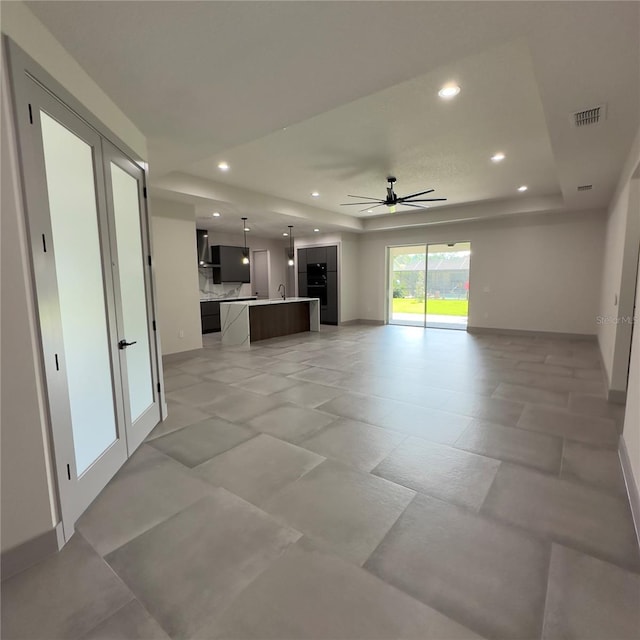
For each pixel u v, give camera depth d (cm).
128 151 282
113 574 161
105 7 166
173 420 337
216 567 164
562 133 313
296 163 478
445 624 136
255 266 1170
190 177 531
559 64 213
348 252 1001
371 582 155
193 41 193
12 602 148
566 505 206
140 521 197
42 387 169
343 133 381
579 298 722
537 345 680
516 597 147
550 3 164
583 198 580
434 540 180
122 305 265
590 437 290
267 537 183
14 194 155
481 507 205
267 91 249
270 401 386
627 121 290
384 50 203
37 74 170
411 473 241
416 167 498
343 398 393
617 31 182
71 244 203
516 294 788
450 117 345
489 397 390
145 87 240
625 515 197
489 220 800
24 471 163
